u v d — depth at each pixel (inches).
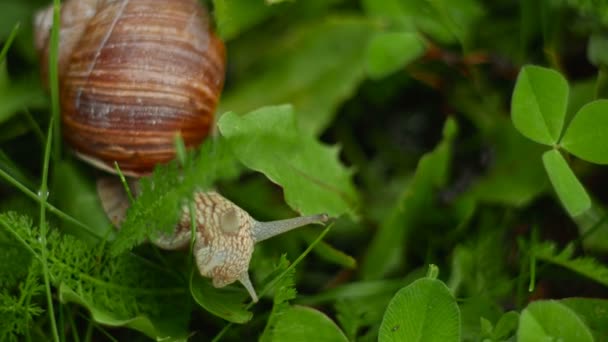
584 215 14.6
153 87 14.3
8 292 13.6
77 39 14.6
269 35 15.6
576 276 14.4
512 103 13.9
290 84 15.5
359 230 15.1
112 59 14.3
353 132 16.0
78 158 14.7
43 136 14.7
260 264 14.3
